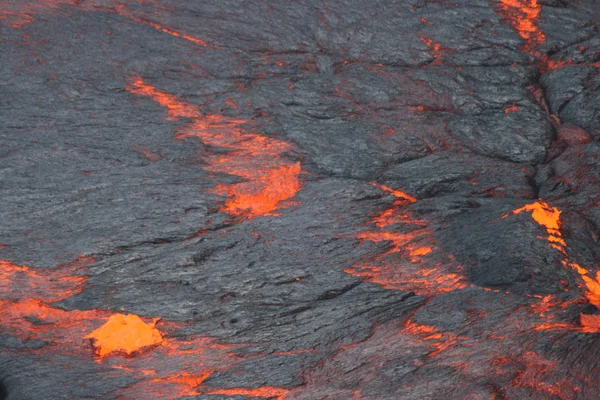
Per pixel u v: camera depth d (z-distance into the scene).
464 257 8.27
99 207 9.84
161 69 13.90
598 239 8.80
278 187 10.58
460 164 11.20
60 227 9.41
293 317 7.47
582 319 6.58
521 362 5.66
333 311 7.50
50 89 12.82
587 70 13.41
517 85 13.51
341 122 12.57
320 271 8.40
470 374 5.56
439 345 6.33
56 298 8.00
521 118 12.50
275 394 5.70
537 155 11.53
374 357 6.22
